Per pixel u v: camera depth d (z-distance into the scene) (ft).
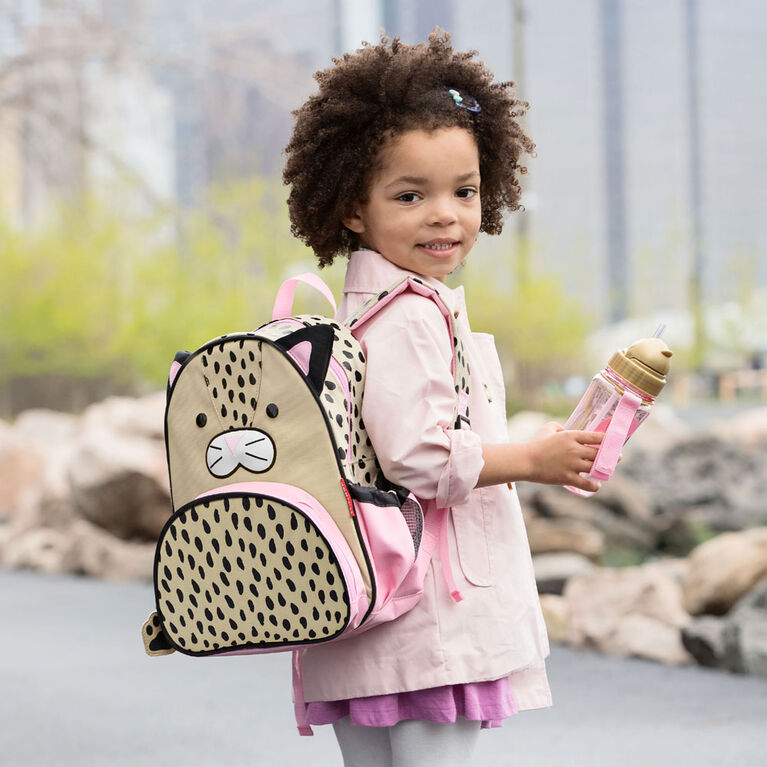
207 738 20.26
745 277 147.13
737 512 45.68
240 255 95.09
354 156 10.02
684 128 295.28
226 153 112.27
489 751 19.08
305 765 18.58
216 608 8.98
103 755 19.25
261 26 95.50
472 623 9.55
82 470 42.42
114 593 37.73
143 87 90.22
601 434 9.50
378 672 9.40
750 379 147.43
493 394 10.31
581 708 21.95
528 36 289.94
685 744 19.33
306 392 8.93
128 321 95.09
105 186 95.71
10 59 82.02
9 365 100.22
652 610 27.48
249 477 9.08
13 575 42.47
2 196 98.89
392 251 10.00
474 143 10.03
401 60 9.96
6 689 24.11
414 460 9.19
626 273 278.67
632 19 295.89
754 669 24.29
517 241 98.53
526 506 41.47
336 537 8.75
